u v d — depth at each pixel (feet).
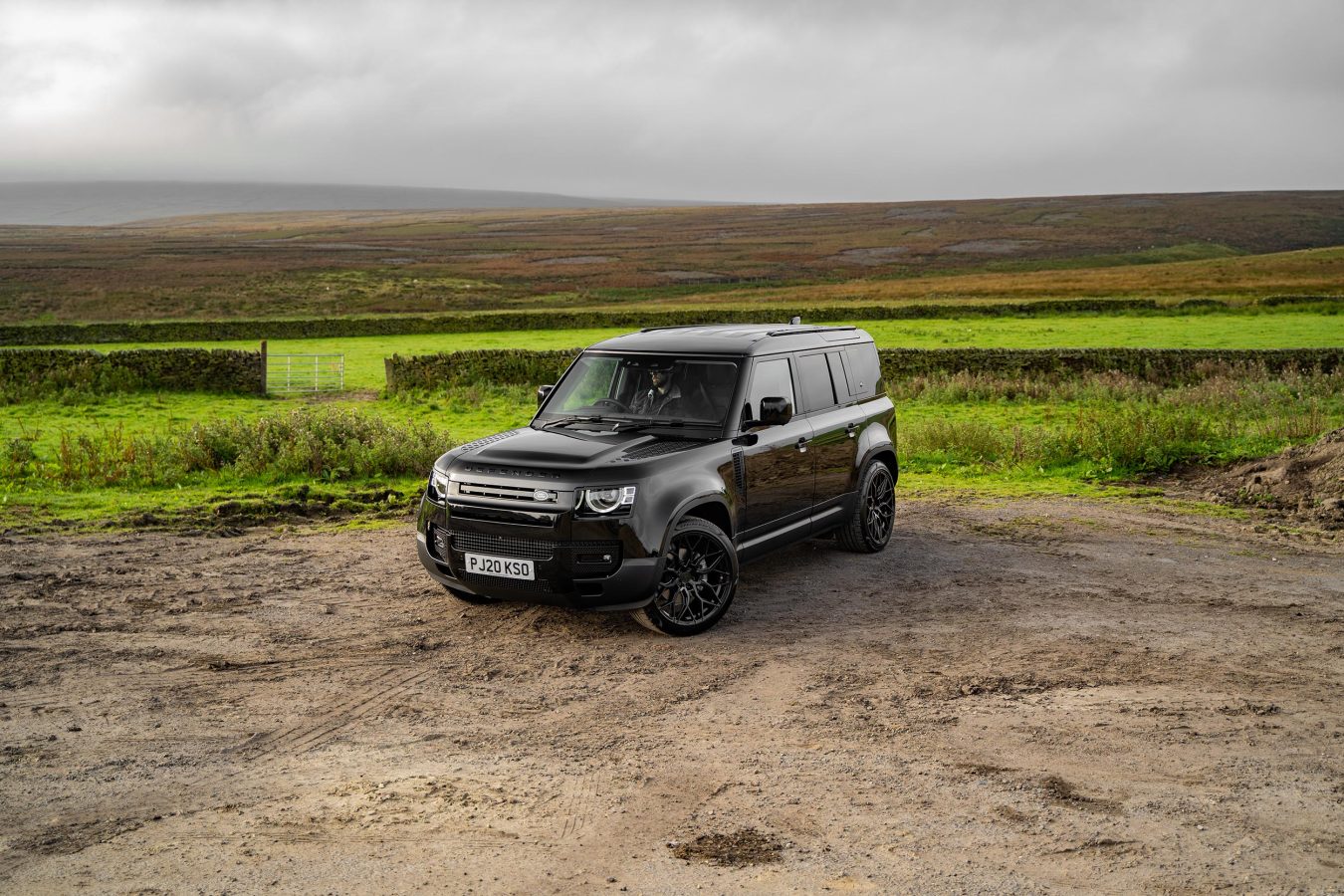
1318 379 75.61
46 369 87.56
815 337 28.09
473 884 12.12
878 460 30.42
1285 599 24.86
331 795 14.65
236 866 12.54
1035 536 32.24
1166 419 49.60
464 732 17.11
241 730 17.19
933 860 12.55
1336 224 475.31
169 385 90.07
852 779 15.03
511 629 22.72
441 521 22.66
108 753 16.20
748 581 26.84
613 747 16.40
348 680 19.61
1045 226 481.87
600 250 425.69
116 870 12.44
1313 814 13.70
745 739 16.65
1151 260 371.76
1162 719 17.26
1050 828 13.37
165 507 36.17
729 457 23.25
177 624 22.95
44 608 23.99
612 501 21.01
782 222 557.74
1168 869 12.26
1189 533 32.68
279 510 36.06
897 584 26.43
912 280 299.99
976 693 18.63
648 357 25.22
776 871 12.34
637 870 12.43
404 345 147.84
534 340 151.94
